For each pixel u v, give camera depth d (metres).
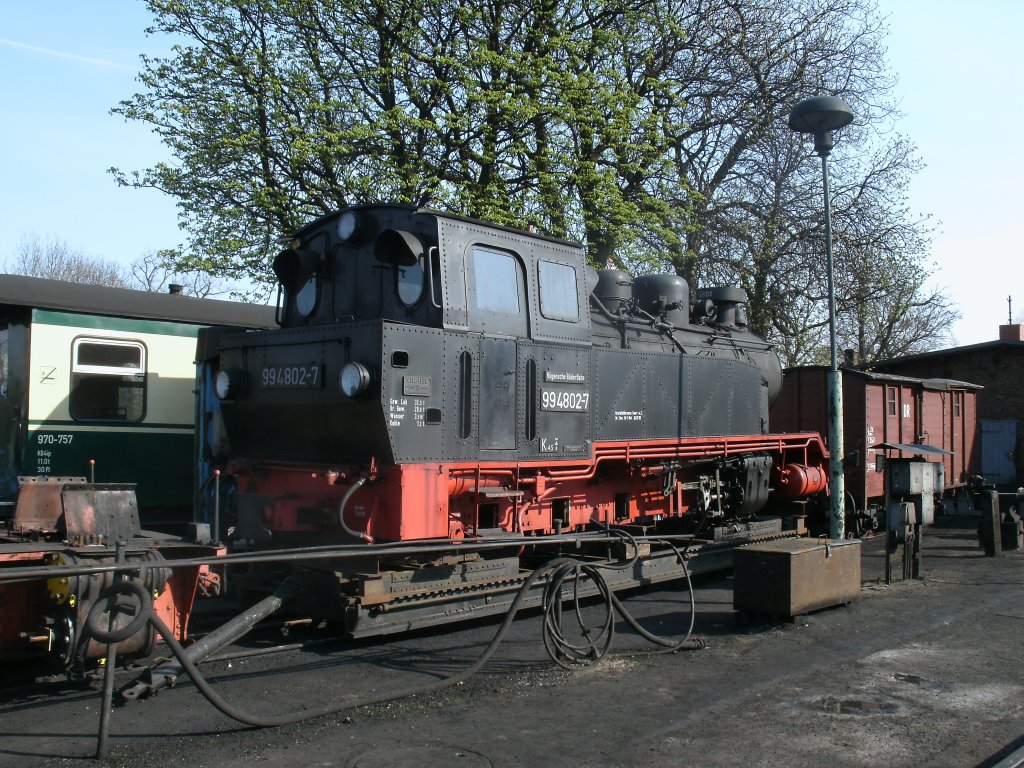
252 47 16.55
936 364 26.52
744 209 22.69
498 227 8.06
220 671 6.52
